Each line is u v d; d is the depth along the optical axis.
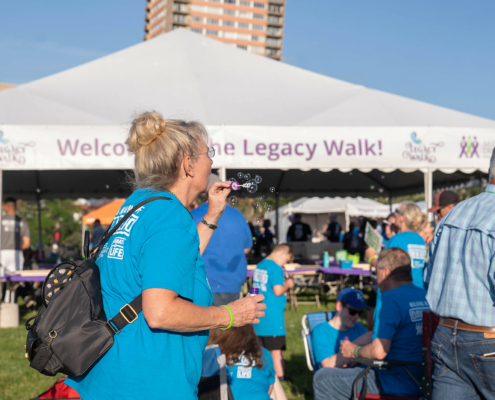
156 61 8.06
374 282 4.63
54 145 5.96
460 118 6.93
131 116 1.53
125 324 1.30
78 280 1.37
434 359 2.10
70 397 2.62
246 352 2.36
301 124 6.32
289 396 4.17
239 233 3.75
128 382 1.28
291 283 4.49
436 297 2.09
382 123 6.50
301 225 12.07
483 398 1.96
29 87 7.13
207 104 6.62
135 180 1.54
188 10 126.81
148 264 1.25
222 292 3.67
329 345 3.48
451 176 10.46
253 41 129.12
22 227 7.73
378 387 2.80
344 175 12.38
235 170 9.45
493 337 1.87
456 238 2.02
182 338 1.36
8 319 6.95
